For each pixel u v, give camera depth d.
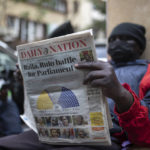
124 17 2.12
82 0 14.14
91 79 0.90
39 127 1.10
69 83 0.98
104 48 3.52
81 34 0.91
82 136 0.99
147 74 1.36
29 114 1.31
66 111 1.01
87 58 0.92
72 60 0.95
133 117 0.99
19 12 10.73
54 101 1.03
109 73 0.87
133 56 1.61
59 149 1.00
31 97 1.09
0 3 9.33
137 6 2.04
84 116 0.98
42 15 11.70
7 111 2.00
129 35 1.59
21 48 1.04
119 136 1.21
